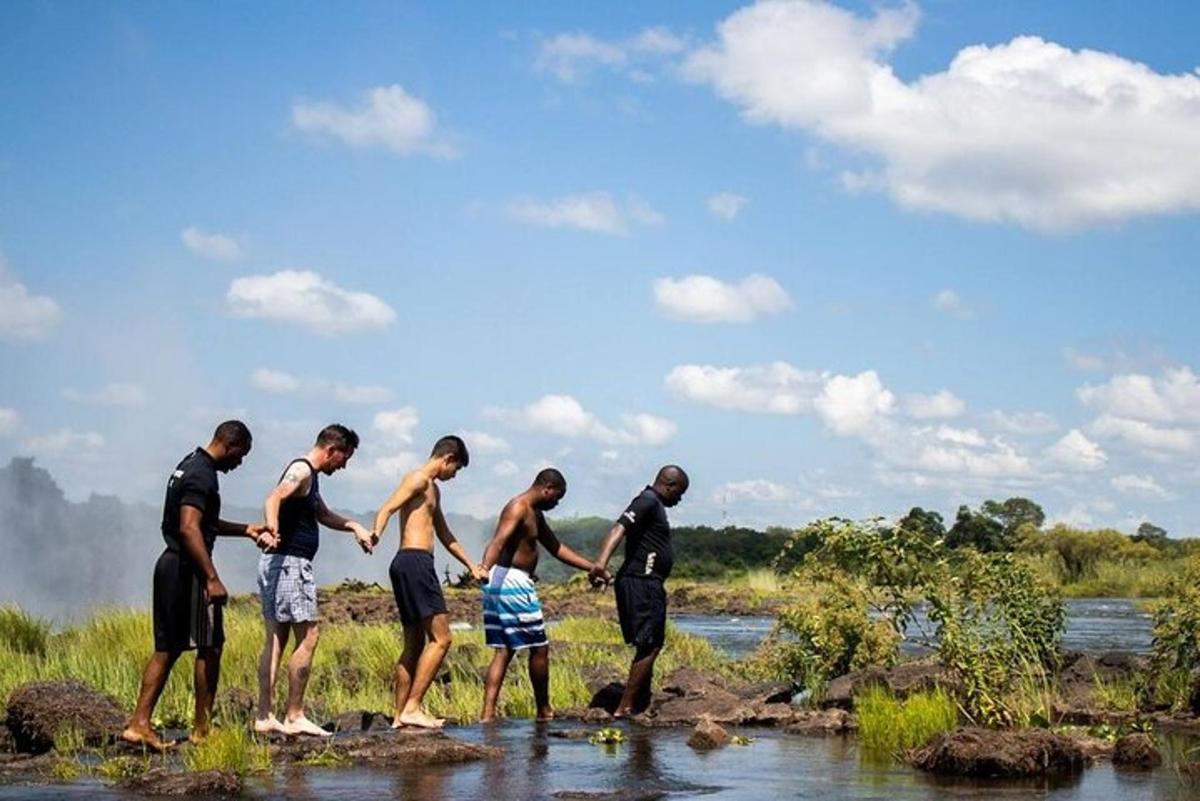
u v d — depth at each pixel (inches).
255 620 731.4
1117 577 2014.0
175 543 385.7
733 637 1061.8
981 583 494.9
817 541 564.4
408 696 444.1
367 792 323.9
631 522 491.8
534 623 482.6
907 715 414.9
